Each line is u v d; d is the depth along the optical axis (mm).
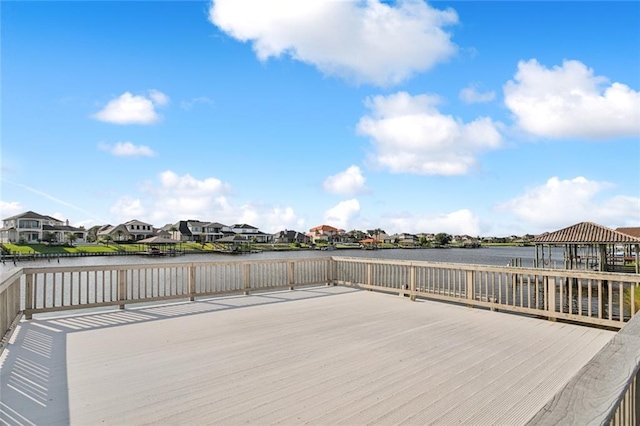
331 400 3230
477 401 3219
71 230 72312
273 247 87312
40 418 2918
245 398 3271
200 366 4043
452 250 109375
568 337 5199
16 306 5773
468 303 7172
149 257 59781
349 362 4172
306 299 8055
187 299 8242
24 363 4125
